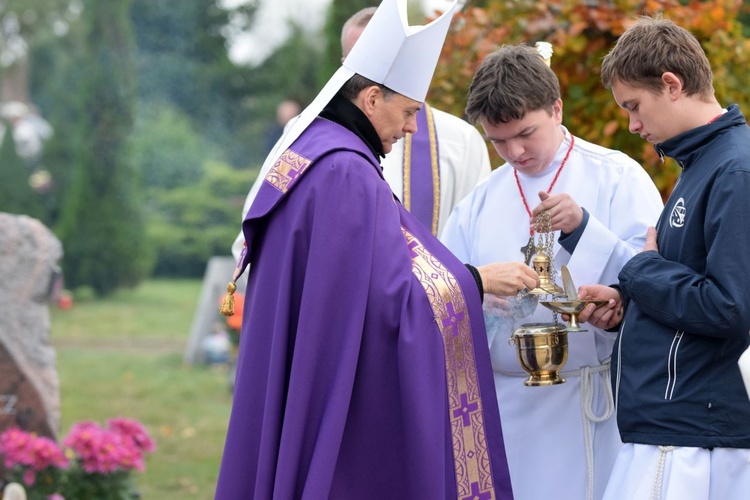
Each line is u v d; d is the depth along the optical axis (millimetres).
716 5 4285
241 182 23406
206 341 11242
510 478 3176
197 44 27547
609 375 3352
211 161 25172
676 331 2809
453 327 3027
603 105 4465
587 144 3477
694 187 2811
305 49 25250
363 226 2977
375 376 2977
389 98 3123
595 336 3346
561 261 3393
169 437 7848
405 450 2939
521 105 3102
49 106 30719
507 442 3410
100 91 17703
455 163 4113
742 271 2643
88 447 5246
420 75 3127
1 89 30938
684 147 2840
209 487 6492
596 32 4473
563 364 3195
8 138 17750
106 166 17766
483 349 3080
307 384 2918
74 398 9312
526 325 3221
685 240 2820
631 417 2873
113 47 17734
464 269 3105
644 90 2828
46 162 21406
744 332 2670
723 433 2736
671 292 2756
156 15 27078
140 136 24719
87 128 17750
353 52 3162
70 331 13984
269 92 27203
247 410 3053
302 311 2947
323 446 2877
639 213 3324
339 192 2994
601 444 3344
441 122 4156
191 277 22016
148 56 27000
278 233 3061
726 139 2785
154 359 11586
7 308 5883
